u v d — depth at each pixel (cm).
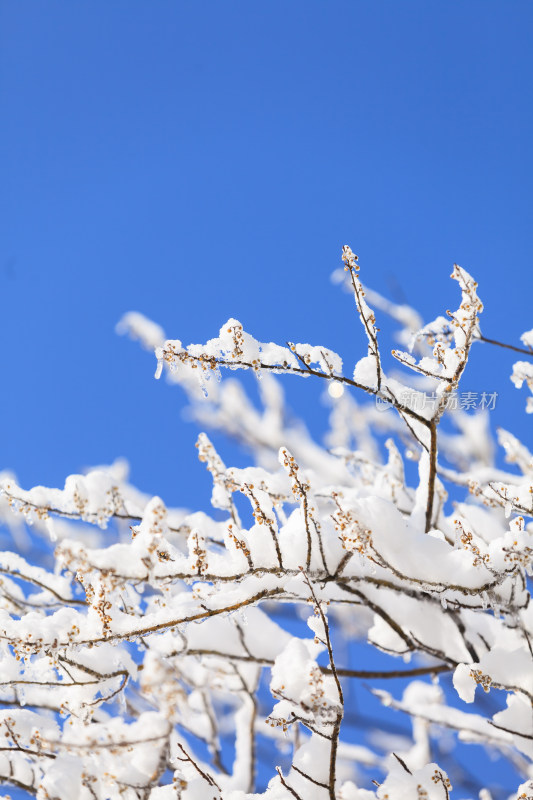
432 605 323
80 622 270
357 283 290
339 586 326
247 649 324
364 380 296
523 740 293
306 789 275
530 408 327
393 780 280
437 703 482
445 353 295
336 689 278
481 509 422
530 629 318
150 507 233
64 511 287
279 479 325
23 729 280
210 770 390
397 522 286
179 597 307
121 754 232
